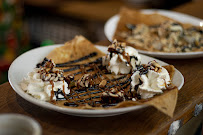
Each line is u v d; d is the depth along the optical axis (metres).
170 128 0.62
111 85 0.69
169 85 0.66
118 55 0.73
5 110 0.62
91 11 1.83
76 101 0.64
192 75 0.75
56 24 1.93
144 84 0.65
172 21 0.96
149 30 0.96
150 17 0.99
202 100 0.68
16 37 1.29
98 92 0.67
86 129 0.59
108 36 0.89
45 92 0.63
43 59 0.74
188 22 1.02
